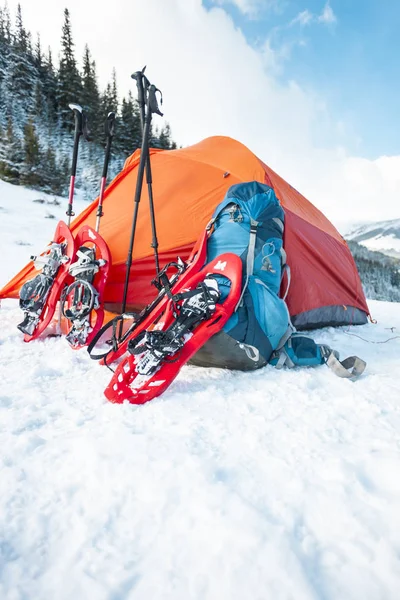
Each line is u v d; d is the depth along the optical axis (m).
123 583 0.85
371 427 1.57
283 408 1.74
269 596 0.80
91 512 1.06
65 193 26.47
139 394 1.83
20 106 40.03
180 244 3.25
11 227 14.26
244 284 2.28
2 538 0.97
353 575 0.86
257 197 2.69
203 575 0.86
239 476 1.22
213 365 2.39
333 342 3.44
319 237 4.23
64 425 1.56
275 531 0.96
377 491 1.15
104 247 2.83
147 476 1.19
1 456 1.30
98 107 46.34
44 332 2.97
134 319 2.42
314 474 1.23
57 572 0.88
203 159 3.78
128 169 3.84
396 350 3.11
